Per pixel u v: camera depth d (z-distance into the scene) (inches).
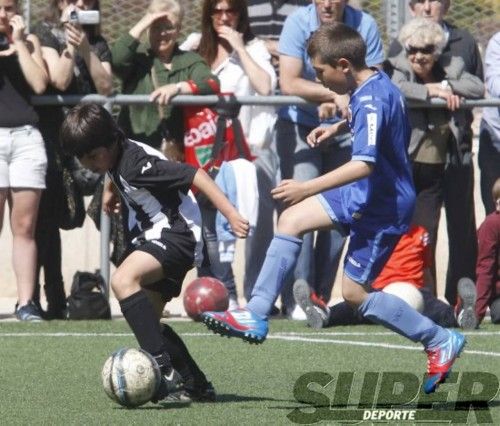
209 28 1145.4
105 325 1051.9
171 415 627.8
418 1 1161.4
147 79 1125.1
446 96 1112.8
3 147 1065.5
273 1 1207.6
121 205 698.2
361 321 1073.5
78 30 1087.0
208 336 976.9
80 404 665.6
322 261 1141.1
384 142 675.4
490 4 1315.2
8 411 642.8
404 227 687.7
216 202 650.8
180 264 655.8
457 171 1138.7
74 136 644.7
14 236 1088.8
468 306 1056.8
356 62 681.6
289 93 1108.5
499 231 1093.1
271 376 773.3
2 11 1075.9
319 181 658.2
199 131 1115.3
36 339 956.0
